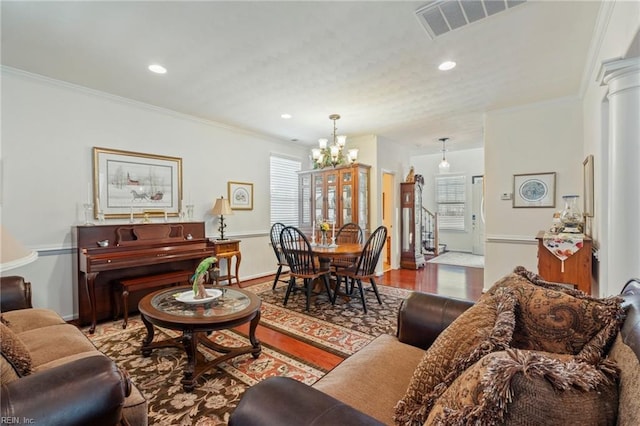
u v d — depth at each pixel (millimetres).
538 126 3764
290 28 2199
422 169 8914
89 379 969
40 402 872
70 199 3182
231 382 2027
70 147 3186
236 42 2379
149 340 2404
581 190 3516
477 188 8102
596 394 602
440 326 1534
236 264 4410
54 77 2994
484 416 599
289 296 4023
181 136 4148
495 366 641
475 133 5191
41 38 2309
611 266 1992
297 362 2303
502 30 2223
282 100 3619
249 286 4559
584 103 3369
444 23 2143
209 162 4488
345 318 3225
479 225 8008
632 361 661
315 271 3623
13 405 841
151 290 3576
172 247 3525
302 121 4469
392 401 1122
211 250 3896
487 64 2746
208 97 3527
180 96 3496
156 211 3855
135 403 1229
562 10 1997
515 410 575
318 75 2957
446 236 8570
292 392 881
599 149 2564
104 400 969
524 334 1024
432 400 926
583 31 2229
